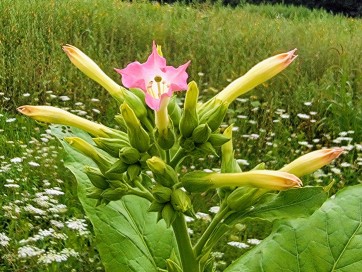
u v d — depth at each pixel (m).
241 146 0.78
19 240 0.52
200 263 0.22
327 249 0.22
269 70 0.22
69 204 0.58
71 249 0.48
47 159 0.64
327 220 0.23
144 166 0.21
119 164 0.21
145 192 0.21
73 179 0.61
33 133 0.75
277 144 0.77
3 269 0.48
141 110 0.21
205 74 1.02
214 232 0.22
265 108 0.88
